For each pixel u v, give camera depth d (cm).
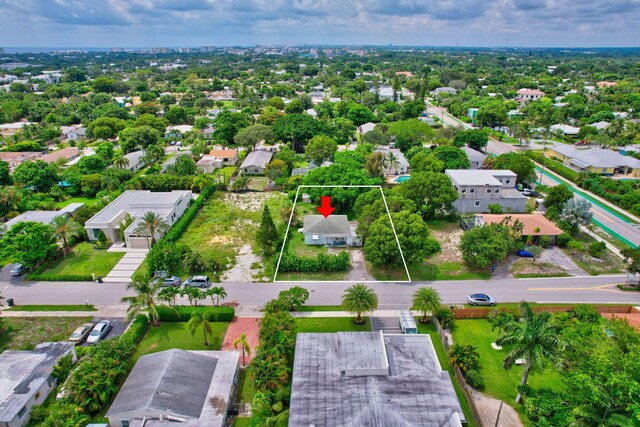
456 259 6303
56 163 9975
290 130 11994
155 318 4788
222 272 5978
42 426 3256
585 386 2880
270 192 9219
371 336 4044
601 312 4953
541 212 7812
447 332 4697
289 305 4906
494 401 3794
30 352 4056
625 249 5856
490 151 11888
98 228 6738
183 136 13738
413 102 15950
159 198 7725
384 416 3111
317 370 3656
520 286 5622
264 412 3419
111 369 3794
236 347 4147
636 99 16525
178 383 3619
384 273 5941
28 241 5722
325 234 6675
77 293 5447
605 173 9919
